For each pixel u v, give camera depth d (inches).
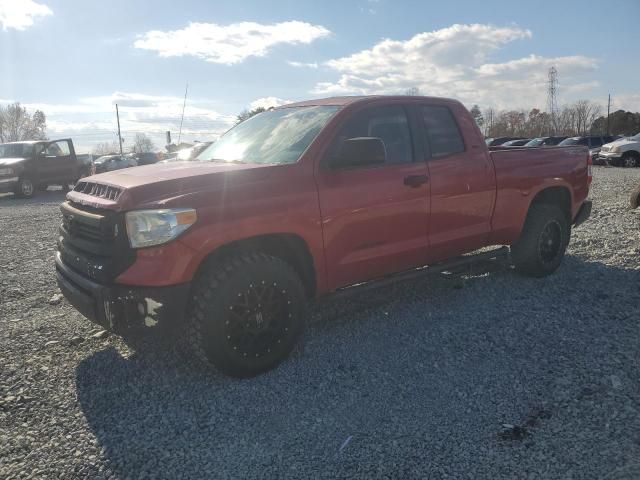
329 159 158.7
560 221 223.0
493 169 198.1
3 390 138.6
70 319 192.9
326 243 154.6
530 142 1298.0
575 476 99.0
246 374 141.2
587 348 152.3
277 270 142.8
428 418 121.3
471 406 125.5
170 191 134.8
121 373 147.4
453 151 190.1
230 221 136.3
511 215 205.9
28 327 184.9
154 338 169.9
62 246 159.9
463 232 191.5
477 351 154.9
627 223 329.7
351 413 124.6
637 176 724.7
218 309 133.7
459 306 192.7
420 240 178.7
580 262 245.1
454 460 105.7
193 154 203.8
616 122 2967.5
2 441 115.9
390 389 135.1
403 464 105.2
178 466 106.7
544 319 176.2
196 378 143.5
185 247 130.3
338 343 163.8
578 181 233.1
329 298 163.2
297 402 130.2
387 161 171.8
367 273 168.2
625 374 135.8
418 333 169.5
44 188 835.4
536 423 117.0
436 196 179.6
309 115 174.4
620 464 101.2
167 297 129.0
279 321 145.4
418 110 184.7
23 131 3164.4
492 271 222.1
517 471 101.5
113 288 131.9
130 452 111.4
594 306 186.2
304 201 148.9
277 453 110.1
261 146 171.6
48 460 109.1
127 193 133.0
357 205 159.6
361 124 169.3
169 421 123.0
